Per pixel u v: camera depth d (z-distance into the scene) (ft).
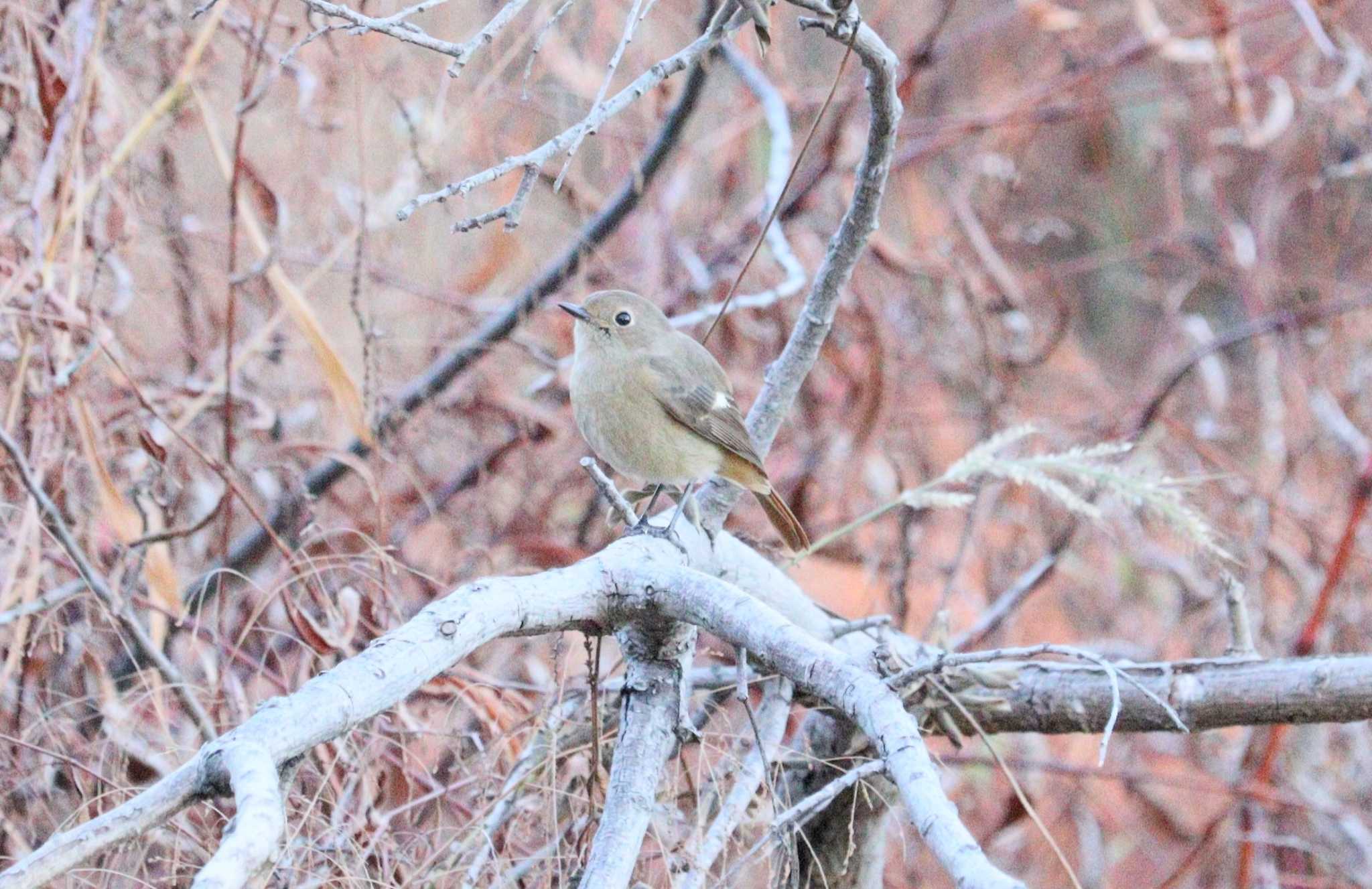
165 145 33.35
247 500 26.17
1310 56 47.52
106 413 29.37
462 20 37.32
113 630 26.76
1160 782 36.45
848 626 23.81
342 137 36.47
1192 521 23.12
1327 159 49.85
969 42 54.60
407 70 35.81
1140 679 22.53
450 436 37.55
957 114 52.42
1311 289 50.67
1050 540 40.96
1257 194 52.19
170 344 35.53
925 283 45.27
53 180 27.68
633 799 18.66
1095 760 39.78
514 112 39.93
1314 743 39.17
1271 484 44.11
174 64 32.42
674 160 44.21
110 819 12.90
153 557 26.78
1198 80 49.47
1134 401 48.39
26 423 27.55
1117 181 57.72
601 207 41.19
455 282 39.93
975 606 40.81
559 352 40.91
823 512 40.68
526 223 40.83
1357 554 40.27
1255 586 39.96
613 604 18.98
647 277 42.19
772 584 24.43
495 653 30.94
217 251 35.86
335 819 20.93
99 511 29.58
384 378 37.09
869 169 20.43
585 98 39.96
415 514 35.19
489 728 24.94
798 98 45.27
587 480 37.45
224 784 13.29
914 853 33.68
